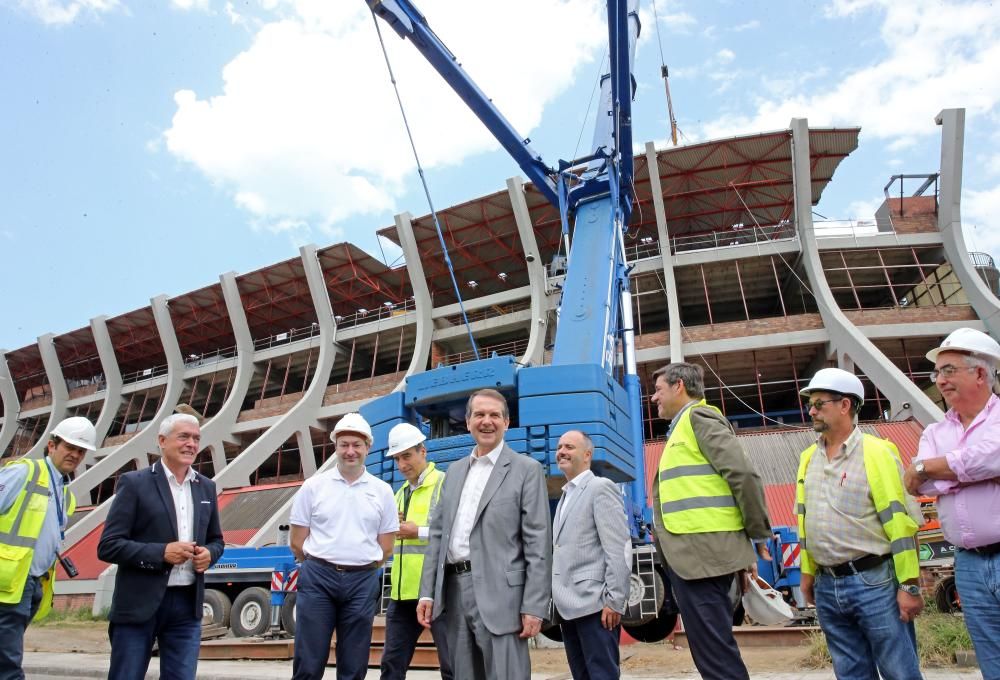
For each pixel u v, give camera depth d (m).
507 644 4.40
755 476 4.38
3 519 4.61
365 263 38.00
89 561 29.77
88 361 51.06
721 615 4.38
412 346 40.09
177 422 5.02
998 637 3.46
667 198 32.47
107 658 13.00
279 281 39.94
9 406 51.75
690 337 29.52
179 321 44.41
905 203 31.62
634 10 16.84
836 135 29.42
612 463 9.23
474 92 14.50
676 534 4.52
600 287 12.31
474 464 5.13
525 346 36.25
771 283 33.34
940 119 29.61
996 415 3.65
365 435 5.61
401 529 6.28
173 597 4.78
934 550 13.21
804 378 32.97
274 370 42.84
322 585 5.23
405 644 6.11
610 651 4.67
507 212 33.44
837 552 4.15
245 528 27.05
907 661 3.92
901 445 22.77
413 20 13.97
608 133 15.01
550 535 4.70
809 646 10.29
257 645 12.09
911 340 29.00
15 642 4.59
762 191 31.95
